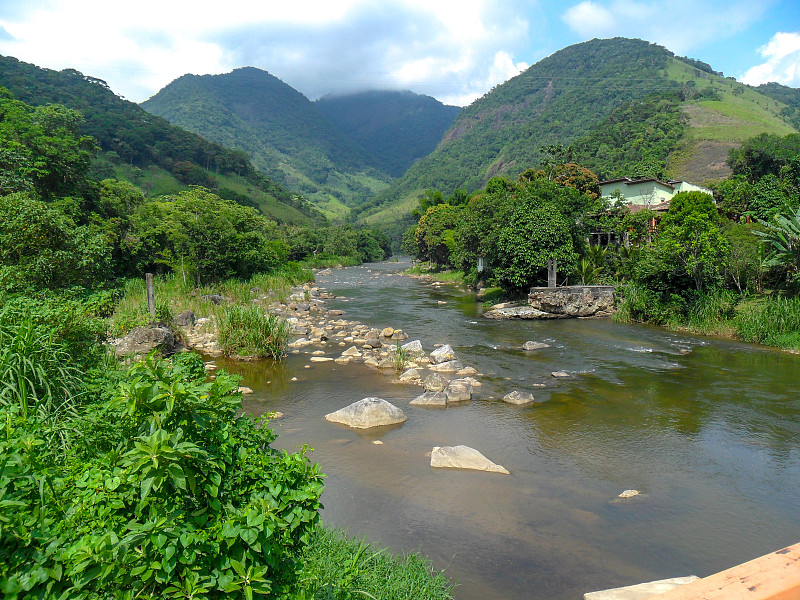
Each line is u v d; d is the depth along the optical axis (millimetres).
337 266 83250
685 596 1396
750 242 24391
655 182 52406
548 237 28281
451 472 9094
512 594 5863
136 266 33281
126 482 3023
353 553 6137
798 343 18297
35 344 6980
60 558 2672
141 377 3381
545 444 10406
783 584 1422
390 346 19844
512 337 21547
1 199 13766
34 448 3846
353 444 10336
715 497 8242
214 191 110812
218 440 3484
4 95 31250
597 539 7047
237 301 28156
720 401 12930
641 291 24844
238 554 2996
